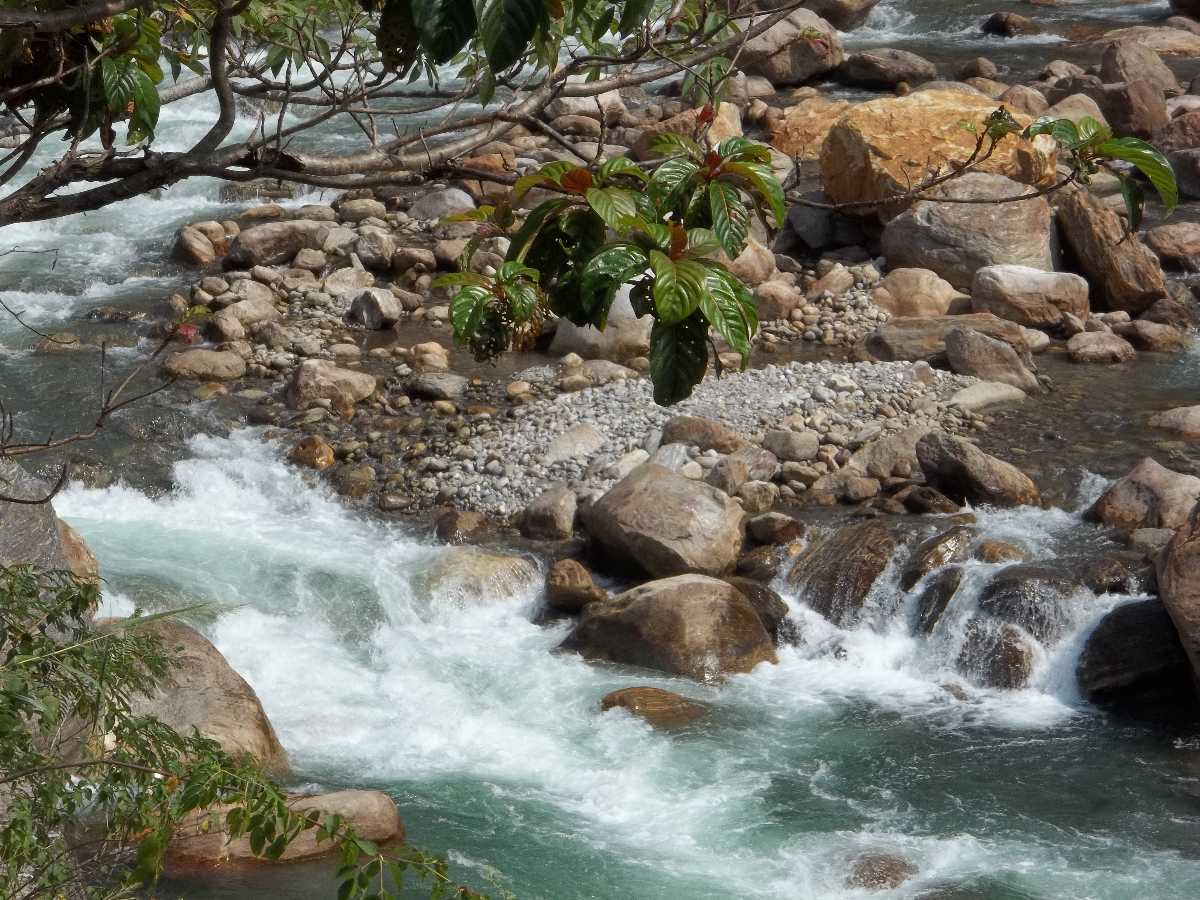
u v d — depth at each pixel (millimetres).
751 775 9969
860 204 4273
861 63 28047
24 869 5008
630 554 12602
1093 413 15156
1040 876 8688
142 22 4727
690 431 14523
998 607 11422
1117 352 16766
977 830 9234
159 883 8133
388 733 10586
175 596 11922
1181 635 10328
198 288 18734
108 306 18266
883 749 10320
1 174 4227
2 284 18938
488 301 3703
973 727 10617
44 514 7895
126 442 14680
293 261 19938
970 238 18578
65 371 16188
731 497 13594
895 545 12328
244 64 5461
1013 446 14344
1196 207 20953
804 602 12281
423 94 5191
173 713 9555
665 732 10555
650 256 3518
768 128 24859
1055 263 19000
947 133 19875
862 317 18062
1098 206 18781
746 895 8531
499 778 9977
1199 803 9484
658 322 3564
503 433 15125
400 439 15102
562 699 11102
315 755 10227
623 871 8789
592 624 11852
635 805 9609
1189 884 8594
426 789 9789
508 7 2908
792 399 15398
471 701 11102
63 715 5297
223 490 14141
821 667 11648
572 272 3850
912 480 13820
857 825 9312
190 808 4238
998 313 17688
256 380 16391
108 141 4457
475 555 12875
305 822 4117
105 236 20953
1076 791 9680
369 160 4434
